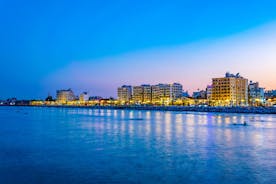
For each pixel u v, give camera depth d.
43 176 23.09
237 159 29.41
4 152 33.44
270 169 25.20
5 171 24.58
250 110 170.12
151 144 39.84
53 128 66.50
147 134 52.97
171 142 41.94
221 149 35.59
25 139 45.62
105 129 63.56
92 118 112.50
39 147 37.25
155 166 26.30
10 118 112.69
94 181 21.77
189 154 32.06
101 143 40.94
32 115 142.38
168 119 104.69
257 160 28.91
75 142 41.97
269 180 21.97
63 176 23.03
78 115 142.62
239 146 38.06
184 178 22.45
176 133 54.84
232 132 56.78
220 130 61.03
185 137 48.22
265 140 44.38
